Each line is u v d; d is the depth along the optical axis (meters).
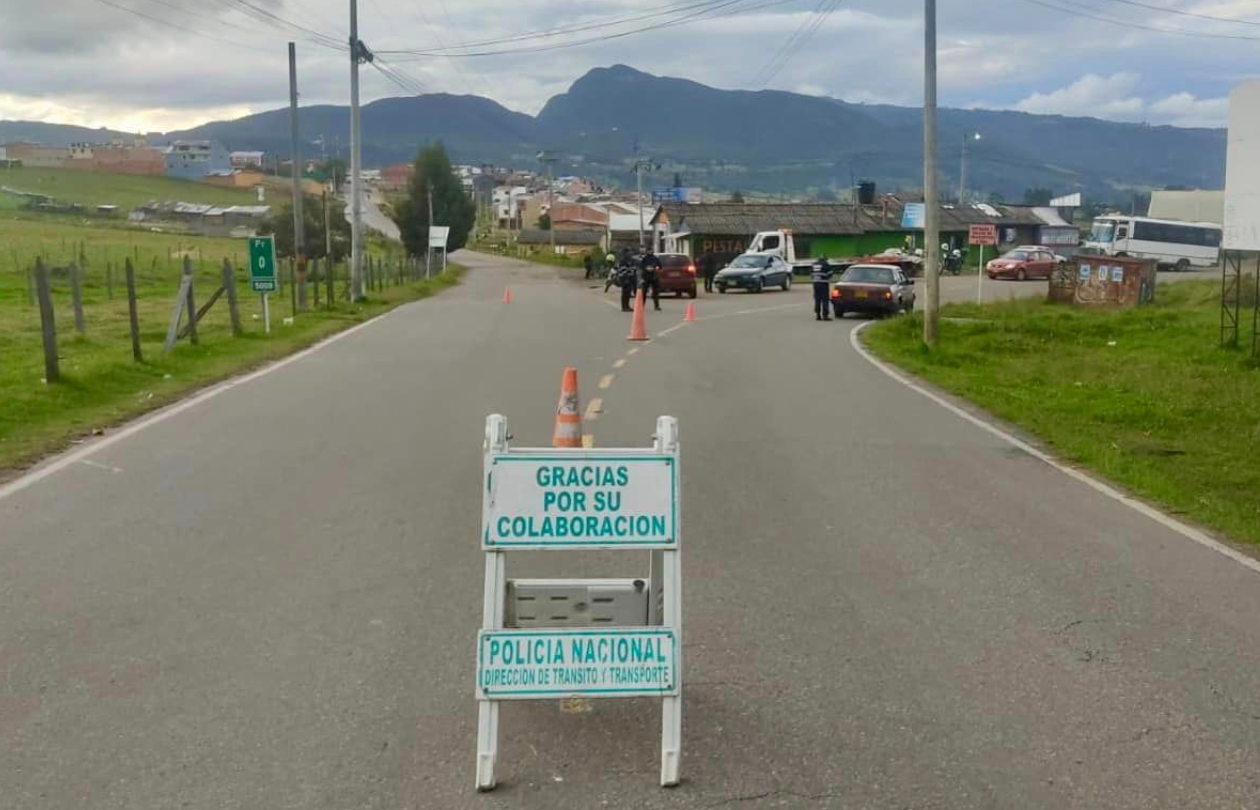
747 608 6.97
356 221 37.44
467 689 5.69
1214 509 9.93
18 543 8.22
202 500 9.57
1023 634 6.57
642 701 5.57
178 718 5.33
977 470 11.48
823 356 22.62
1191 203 76.88
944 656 6.21
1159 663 6.14
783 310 38.38
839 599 7.17
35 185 138.88
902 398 16.67
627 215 120.56
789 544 8.45
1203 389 18.08
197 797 4.61
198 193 142.62
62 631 6.44
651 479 4.74
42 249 58.94
